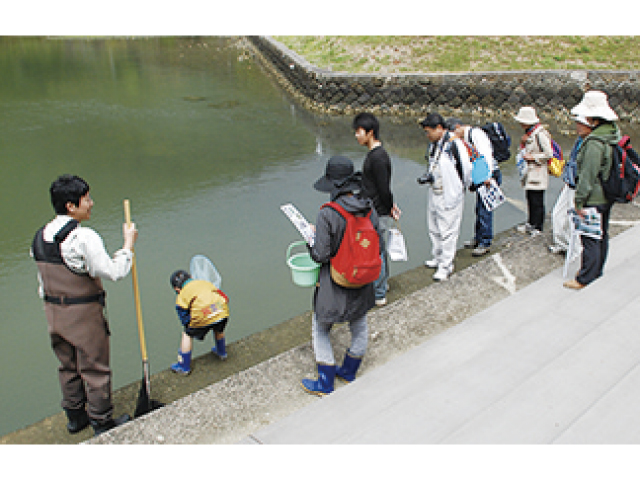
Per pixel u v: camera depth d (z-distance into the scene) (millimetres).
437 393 2844
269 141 11336
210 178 9195
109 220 7609
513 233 5598
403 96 13773
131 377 4492
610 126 3699
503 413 2584
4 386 4418
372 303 3184
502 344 3254
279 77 17719
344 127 12492
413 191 8586
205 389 3279
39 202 8234
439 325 3877
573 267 4449
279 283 5898
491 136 5176
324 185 2996
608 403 2590
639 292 3826
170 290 5801
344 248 2930
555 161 5242
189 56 22406
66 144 10977
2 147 10719
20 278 6152
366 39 15688
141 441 2889
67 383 3127
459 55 14492
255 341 4027
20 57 21438
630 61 13703
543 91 12898
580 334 3332
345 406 2889
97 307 3039
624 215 5621
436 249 4801
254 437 2689
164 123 12625
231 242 6879
